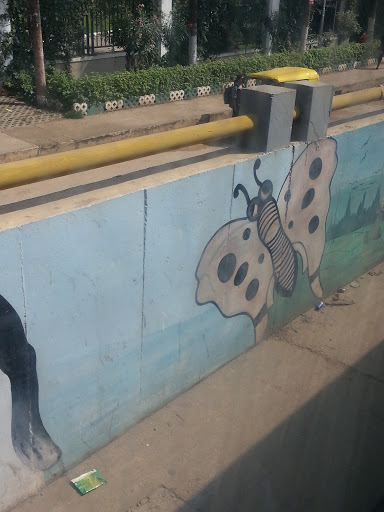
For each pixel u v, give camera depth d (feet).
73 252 10.62
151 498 8.71
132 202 11.25
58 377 11.38
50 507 10.69
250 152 13.14
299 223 11.71
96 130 21.58
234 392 5.37
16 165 9.68
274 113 12.41
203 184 12.27
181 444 8.34
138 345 12.76
